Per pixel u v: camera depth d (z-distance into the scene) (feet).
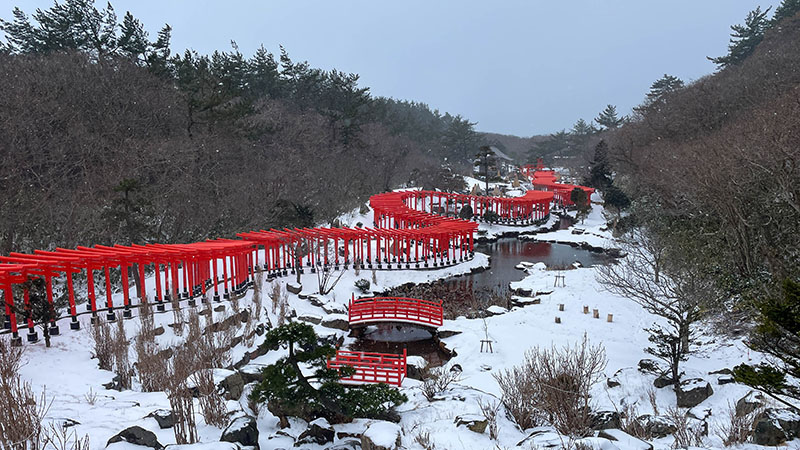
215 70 239.91
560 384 51.98
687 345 77.05
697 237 105.40
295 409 52.80
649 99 380.78
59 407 52.95
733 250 95.25
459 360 89.25
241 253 118.83
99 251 92.02
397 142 339.57
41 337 78.48
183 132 201.05
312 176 216.13
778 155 96.02
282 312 102.58
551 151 515.09
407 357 86.89
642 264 111.65
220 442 39.34
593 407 55.36
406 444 48.26
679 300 76.23
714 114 208.74
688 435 47.42
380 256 159.84
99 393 59.57
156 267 99.19
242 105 199.31
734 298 83.30
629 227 183.42
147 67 215.10
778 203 94.17
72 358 71.92
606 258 176.65
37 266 76.64
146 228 114.21
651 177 172.45
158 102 198.49
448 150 450.71
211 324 85.71
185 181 169.37
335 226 193.36
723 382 65.10
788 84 161.27
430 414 57.67
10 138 142.00
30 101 154.81
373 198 217.36
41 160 146.10
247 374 68.80
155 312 95.45
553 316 108.68
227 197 176.35
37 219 132.26
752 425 47.98
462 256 172.45
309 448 47.67
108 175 153.69
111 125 175.94
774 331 34.19
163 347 79.77
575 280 137.28
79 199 142.41
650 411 60.03
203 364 61.52
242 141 205.46
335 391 53.21
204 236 160.25
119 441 42.04
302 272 141.28
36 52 210.79
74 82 177.58
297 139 248.73
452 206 263.70
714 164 110.32
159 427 47.70
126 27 226.17
